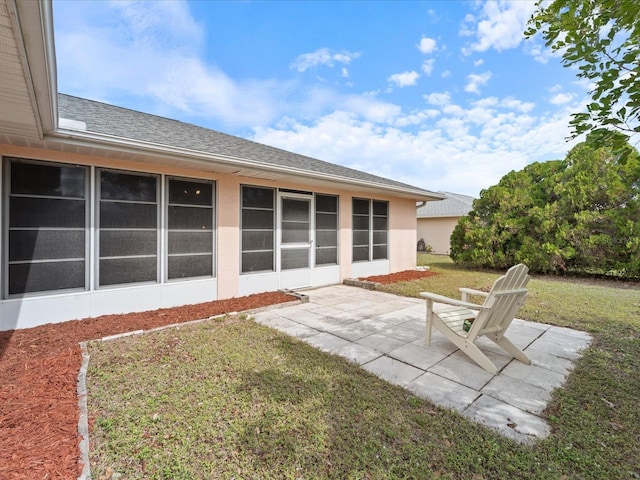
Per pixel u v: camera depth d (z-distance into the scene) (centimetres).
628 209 854
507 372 306
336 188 778
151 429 211
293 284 700
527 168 1117
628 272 834
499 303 314
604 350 360
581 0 231
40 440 193
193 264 546
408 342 385
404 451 194
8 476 164
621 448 199
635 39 222
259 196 639
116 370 294
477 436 208
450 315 374
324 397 254
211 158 478
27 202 403
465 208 1819
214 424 218
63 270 428
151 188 500
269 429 213
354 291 706
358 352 352
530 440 206
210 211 566
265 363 316
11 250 393
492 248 1057
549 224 943
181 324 431
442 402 252
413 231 1035
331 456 190
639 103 208
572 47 246
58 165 423
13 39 177
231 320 458
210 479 172
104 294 455
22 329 393
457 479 174
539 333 421
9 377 272
